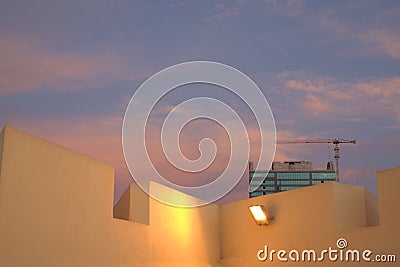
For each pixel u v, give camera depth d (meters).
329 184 11.15
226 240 13.55
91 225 9.03
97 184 9.32
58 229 8.13
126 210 10.83
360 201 11.28
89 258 8.88
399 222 9.58
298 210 11.86
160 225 11.38
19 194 7.32
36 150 7.77
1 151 7.07
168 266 11.44
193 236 12.61
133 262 10.23
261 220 12.44
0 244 6.90
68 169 8.52
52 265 7.92
